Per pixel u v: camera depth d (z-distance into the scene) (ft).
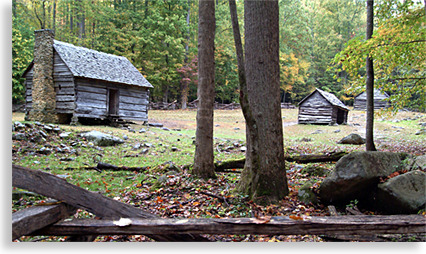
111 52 113.70
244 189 19.06
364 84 35.09
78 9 114.83
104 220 10.26
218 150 43.06
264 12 18.45
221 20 124.77
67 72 51.08
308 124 82.02
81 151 34.88
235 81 132.36
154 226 10.03
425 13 25.09
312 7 188.75
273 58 18.57
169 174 26.48
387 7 30.53
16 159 27.94
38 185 9.40
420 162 16.02
